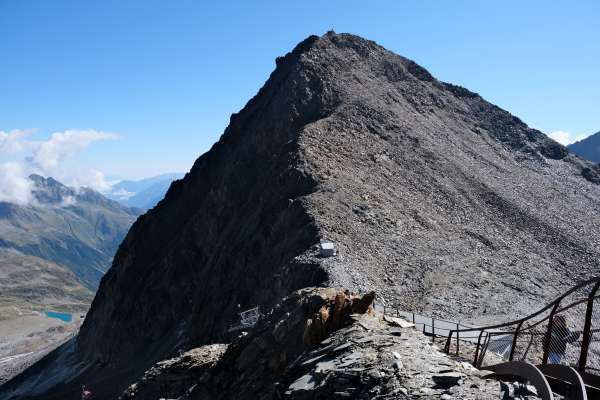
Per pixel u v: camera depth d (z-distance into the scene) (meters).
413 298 39.69
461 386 12.07
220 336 46.47
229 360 21.89
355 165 67.62
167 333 73.44
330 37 114.06
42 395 87.06
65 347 115.81
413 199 65.00
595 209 87.31
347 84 93.06
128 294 88.56
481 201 72.94
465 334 30.47
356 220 51.78
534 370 12.53
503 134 114.31
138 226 102.69
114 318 87.94
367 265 43.25
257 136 83.69
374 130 79.75
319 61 98.44
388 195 62.25
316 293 20.20
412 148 80.00
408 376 12.90
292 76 90.75
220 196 79.31
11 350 179.75
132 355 77.88
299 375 16.03
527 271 53.38
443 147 87.19
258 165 79.81
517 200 77.56
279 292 41.34
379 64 113.44
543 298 45.91
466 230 61.53
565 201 86.94
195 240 81.88
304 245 46.59
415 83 114.25
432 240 54.25
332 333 17.92
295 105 83.88
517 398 11.23
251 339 21.62
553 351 16.56
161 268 84.56
